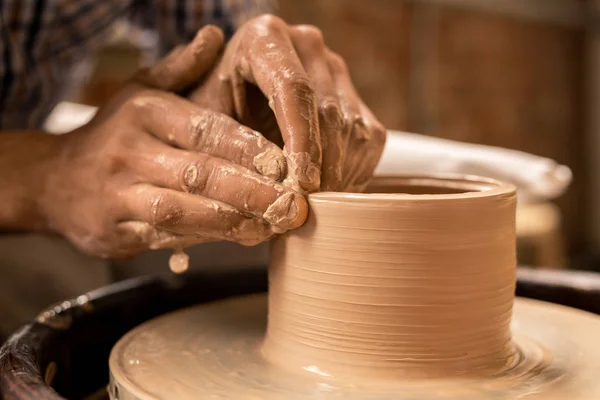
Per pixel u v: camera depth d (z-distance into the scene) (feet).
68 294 4.03
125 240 2.29
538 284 2.71
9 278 3.91
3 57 3.72
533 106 11.35
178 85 2.27
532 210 5.95
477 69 10.02
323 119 1.93
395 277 1.72
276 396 1.69
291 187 1.78
